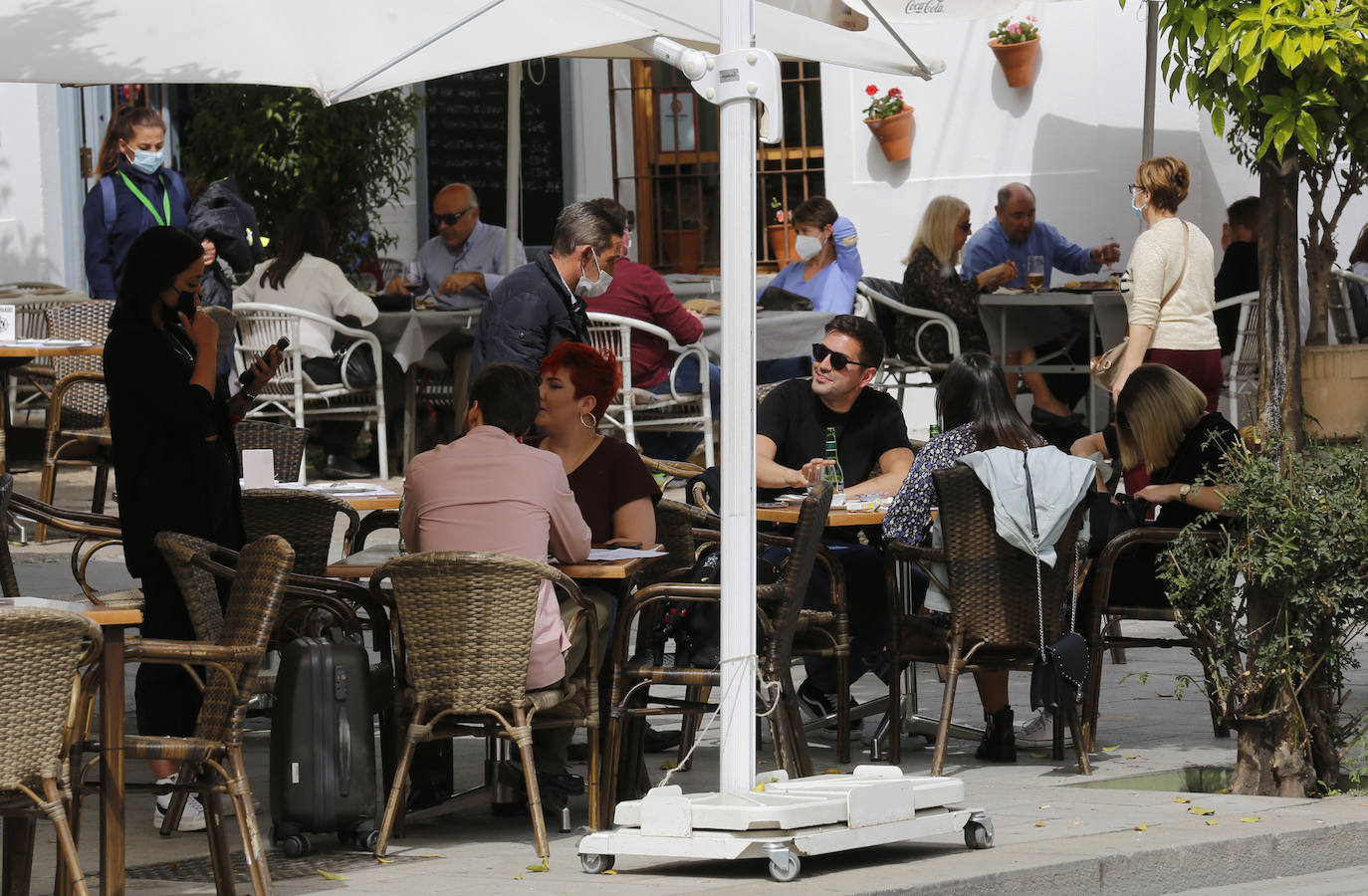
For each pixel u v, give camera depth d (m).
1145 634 20.84
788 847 10.90
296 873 11.38
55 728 8.86
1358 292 31.69
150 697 12.66
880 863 11.35
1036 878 11.15
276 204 33.25
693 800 11.34
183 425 12.66
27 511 15.40
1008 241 30.34
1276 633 13.88
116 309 12.91
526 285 15.84
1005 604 14.09
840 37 16.34
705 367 25.39
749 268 11.09
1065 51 33.31
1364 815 12.84
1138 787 14.38
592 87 37.09
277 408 26.89
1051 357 28.23
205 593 12.02
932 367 28.56
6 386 24.78
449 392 29.38
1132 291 22.27
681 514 14.48
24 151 33.81
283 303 26.55
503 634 11.70
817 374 16.36
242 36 12.92
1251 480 13.66
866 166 35.38
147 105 35.75
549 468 12.48
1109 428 19.36
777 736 12.82
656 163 37.50
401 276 33.62
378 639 13.15
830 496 12.90
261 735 16.34
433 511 12.34
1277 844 12.22
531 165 36.72
